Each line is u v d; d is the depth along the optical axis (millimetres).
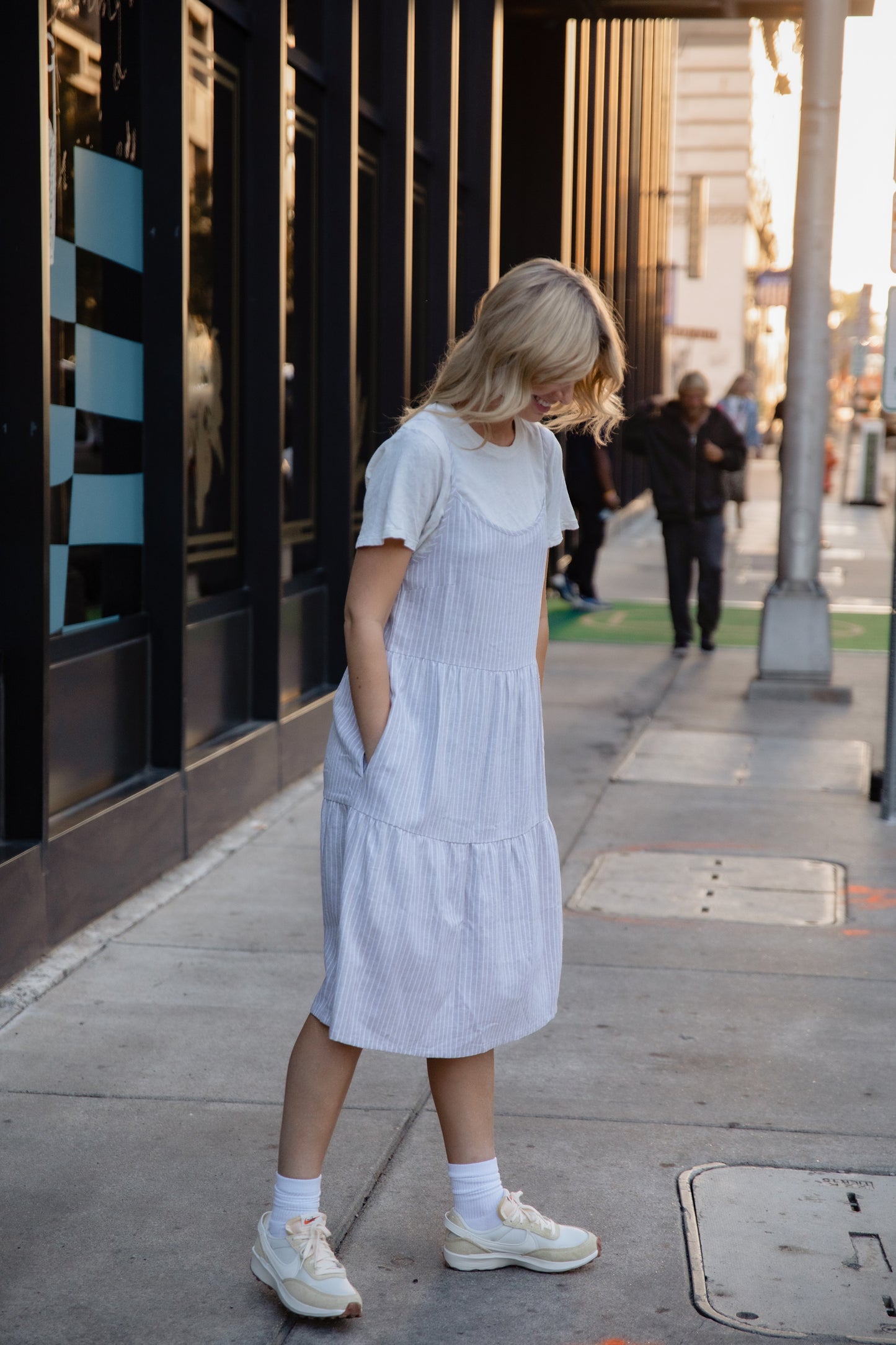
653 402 12609
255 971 4461
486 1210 2807
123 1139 3336
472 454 2549
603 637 11727
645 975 4496
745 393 20719
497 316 2490
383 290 8516
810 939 4859
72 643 4867
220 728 6328
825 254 9047
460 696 2584
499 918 2660
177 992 4270
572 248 13977
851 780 7156
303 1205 2688
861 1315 2641
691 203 31969
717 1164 3229
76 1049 3840
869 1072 3770
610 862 5770
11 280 4168
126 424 5352
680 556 10820
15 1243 2879
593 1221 2984
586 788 7000
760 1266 2807
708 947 4770
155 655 5512
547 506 2758
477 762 2609
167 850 5449
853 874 5629
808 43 8875
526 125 13125
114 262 5191
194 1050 3854
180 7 5238
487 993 2660
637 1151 3297
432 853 2582
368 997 2584
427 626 2576
